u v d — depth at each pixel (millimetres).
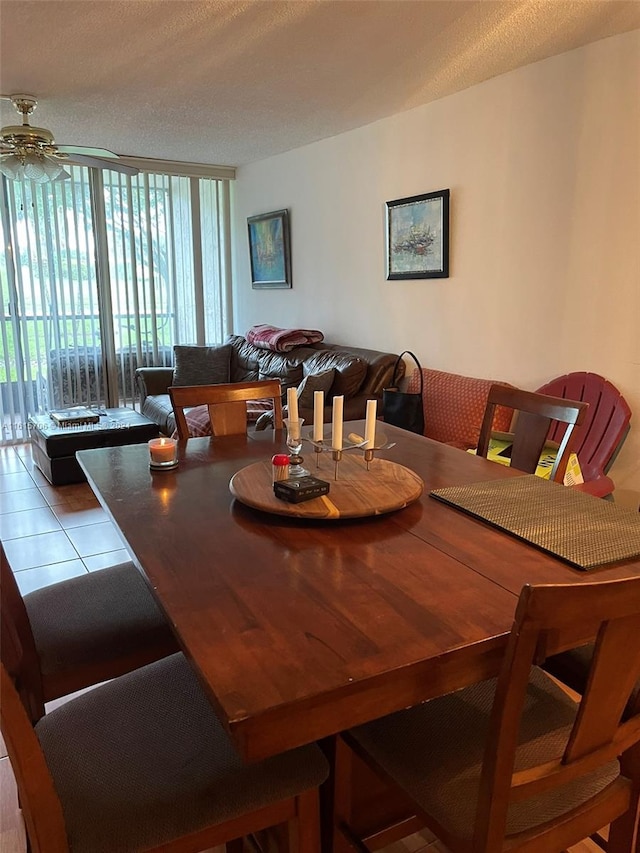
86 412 4492
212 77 3086
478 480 1771
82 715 1218
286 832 1163
